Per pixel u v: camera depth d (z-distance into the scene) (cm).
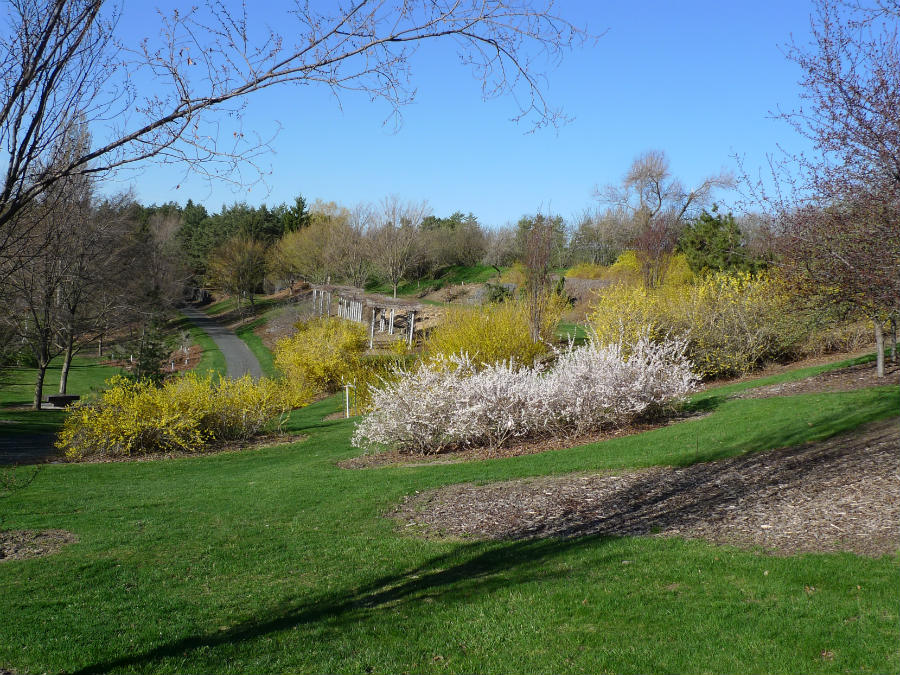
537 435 1376
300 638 499
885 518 605
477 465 1166
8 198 371
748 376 1895
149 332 3275
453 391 1359
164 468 1568
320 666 447
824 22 720
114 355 4134
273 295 7712
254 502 1043
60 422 2525
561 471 1028
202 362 4659
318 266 6825
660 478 910
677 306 2066
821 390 1375
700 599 486
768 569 526
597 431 1348
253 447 1831
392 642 475
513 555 659
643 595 507
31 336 2491
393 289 6744
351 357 3212
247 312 6912
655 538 655
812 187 768
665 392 1359
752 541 606
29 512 1059
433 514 867
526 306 2384
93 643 514
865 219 688
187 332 5416
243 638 509
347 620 527
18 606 609
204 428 1883
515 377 1355
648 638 436
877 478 732
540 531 739
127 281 2927
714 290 2009
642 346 1409
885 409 1081
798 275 809
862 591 463
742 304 1925
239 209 7900
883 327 1391
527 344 2223
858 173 707
